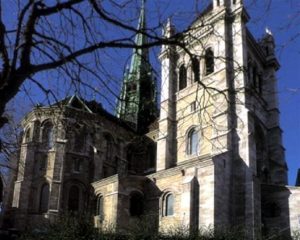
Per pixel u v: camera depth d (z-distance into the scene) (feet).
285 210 168.76
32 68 32.78
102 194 184.96
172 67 51.42
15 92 32.12
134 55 43.04
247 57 207.31
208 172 161.38
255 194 167.02
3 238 153.58
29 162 192.03
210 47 147.95
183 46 38.09
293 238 142.82
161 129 206.69
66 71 36.17
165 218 167.02
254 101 199.82
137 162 228.84
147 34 36.55
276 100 213.66
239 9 199.31
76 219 127.54
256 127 198.29
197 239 122.01
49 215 181.68
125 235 117.91
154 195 177.27
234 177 172.04
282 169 199.21
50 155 195.11
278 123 209.05
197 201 159.84
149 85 43.62
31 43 32.83
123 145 221.25
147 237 119.65
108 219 171.42
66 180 195.00
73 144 202.49
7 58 31.91
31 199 188.55
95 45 34.94
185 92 209.97
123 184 177.06
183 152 196.75
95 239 112.98
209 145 182.60
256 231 142.20
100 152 203.62
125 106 42.42
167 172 175.22
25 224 181.27
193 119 198.29
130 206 178.19
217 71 188.24
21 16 33.01
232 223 161.79
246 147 173.99
